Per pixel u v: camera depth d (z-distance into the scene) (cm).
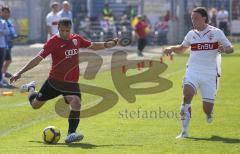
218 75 3173
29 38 12275
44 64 7231
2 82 5375
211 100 3156
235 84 5631
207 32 3105
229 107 4175
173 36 12612
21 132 3284
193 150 2762
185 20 12656
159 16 13612
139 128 3384
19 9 12125
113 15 14100
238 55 9769
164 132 3259
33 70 6644
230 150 2766
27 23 12219
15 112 3950
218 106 4225
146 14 13538
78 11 13612
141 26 9500
